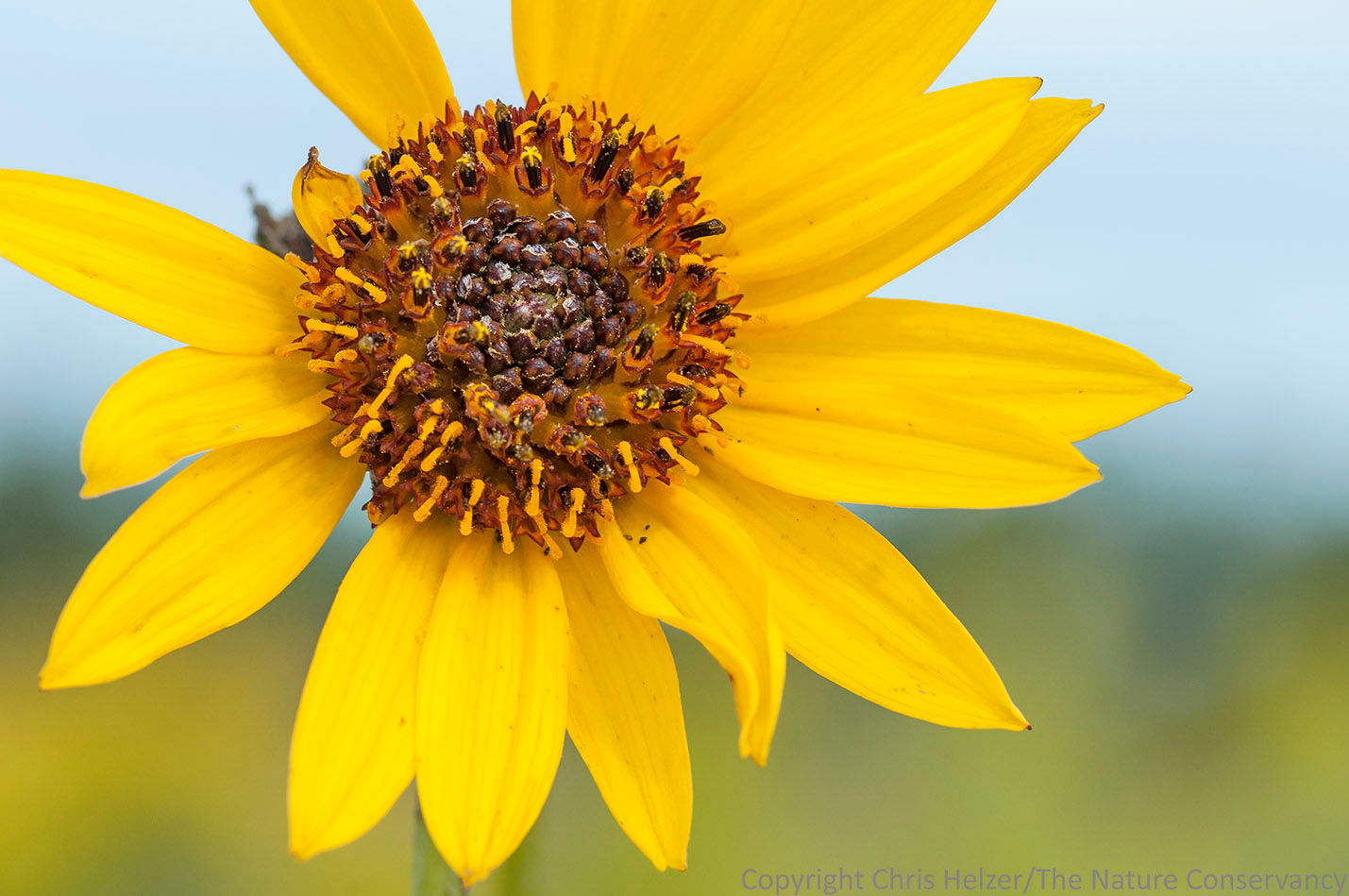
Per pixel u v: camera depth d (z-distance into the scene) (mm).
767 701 165
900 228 180
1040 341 180
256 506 172
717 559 176
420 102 177
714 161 181
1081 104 179
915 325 181
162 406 169
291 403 173
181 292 171
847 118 180
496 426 172
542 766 169
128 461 166
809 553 178
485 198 176
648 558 176
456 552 174
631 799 172
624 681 174
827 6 179
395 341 172
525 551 176
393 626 172
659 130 180
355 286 173
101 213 170
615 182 177
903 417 178
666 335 176
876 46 180
